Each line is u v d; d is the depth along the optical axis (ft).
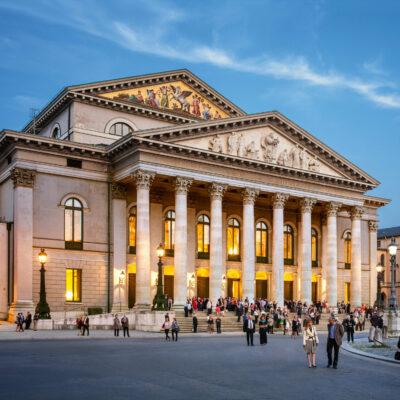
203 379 61.26
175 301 157.79
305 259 189.16
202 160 166.71
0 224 154.30
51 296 153.99
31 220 152.15
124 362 74.43
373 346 105.29
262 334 108.17
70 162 162.40
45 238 155.02
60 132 185.78
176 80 195.62
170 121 192.65
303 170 186.19
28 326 132.98
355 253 204.64
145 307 151.94
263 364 76.33
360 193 208.03
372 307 220.02
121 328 141.69
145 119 188.44
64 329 135.13
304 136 188.65
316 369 72.13
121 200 169.27
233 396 51.60
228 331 147.54
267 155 180.45
